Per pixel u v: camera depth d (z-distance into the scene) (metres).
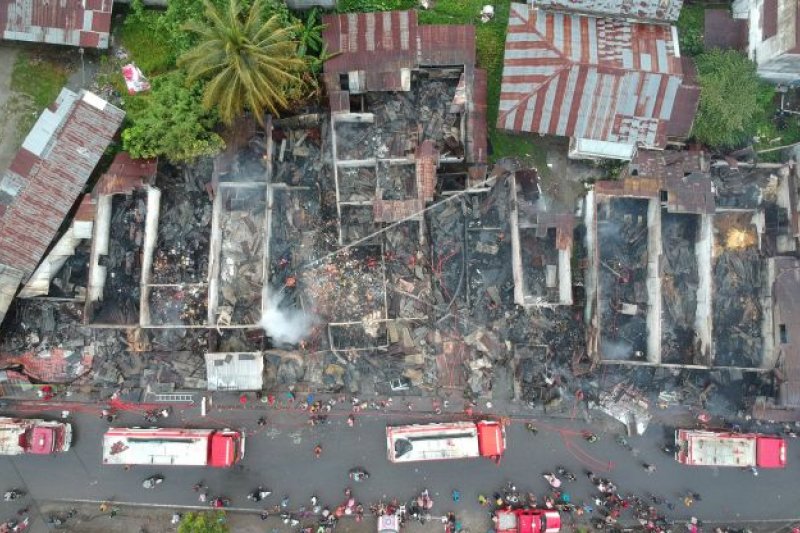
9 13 22.86
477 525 24.77
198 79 21.22
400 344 24.12
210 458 23.33
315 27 22.66
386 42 22.69
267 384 24.41
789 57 21.59
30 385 24.16
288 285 24.02
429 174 22.09
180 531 22.33
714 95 22.45
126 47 24.22
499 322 24.36
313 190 24.11
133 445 23.09
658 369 24.27
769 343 23.27
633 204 24.02
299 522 24.62
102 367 24.17
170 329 23.73
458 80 23.83
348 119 23.14
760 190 23.81
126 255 23.66
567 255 22.84
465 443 23.50
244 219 23.83
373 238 23.77
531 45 22.69
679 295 24.08
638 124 22.78
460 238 24.28
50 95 24.28
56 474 24.53
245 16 21.34
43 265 22.89
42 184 22.86
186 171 23.61
